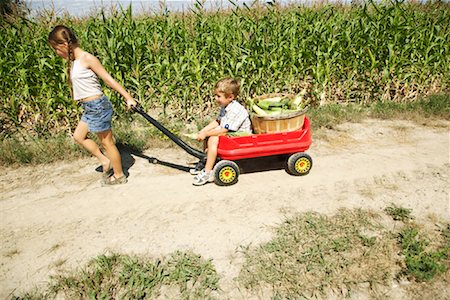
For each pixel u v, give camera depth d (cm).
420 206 386
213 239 338
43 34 643
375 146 543
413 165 476
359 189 421
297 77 716
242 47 684
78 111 586
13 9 710
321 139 570
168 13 742
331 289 280
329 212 376
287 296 274
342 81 770
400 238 332
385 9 722
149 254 321
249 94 711
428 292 276
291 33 698
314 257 309
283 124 420
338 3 1033
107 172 440
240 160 498
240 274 295
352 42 708
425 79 751
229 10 994
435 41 701
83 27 794
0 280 296
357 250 319
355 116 641
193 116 663
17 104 605
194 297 273
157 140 555
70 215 381
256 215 373
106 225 363
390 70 694
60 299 276
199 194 415
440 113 651
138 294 274
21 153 495
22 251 328
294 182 439
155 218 372
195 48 660
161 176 461
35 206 399
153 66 657
